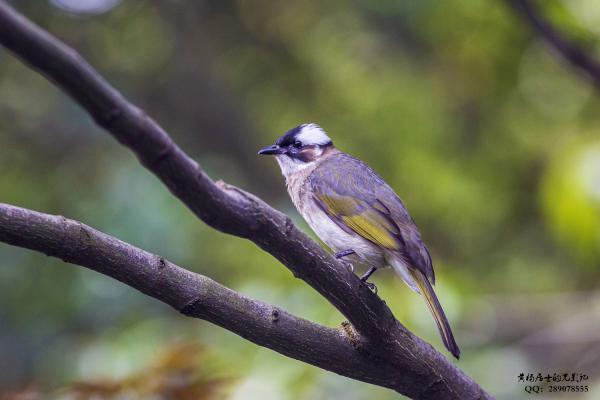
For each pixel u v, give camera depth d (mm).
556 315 13797
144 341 10859
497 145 15273
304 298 10711
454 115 15328
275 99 16625
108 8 16234
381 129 15508
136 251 5398
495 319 13414
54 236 5113
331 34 16219
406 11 14664
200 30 16812
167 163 4609
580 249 12047
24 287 13008
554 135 14961
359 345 6082
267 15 16594
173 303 5551
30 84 15531
